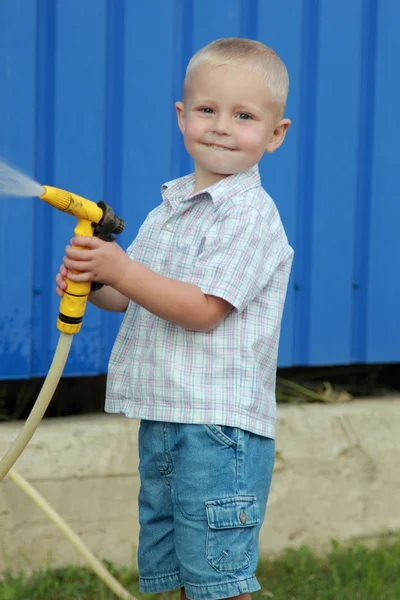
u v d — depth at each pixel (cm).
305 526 589
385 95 618
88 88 546
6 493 525
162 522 419
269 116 402
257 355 399
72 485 540
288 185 598
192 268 393
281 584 546
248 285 385
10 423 555
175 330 395
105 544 549
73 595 518
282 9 587
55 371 364
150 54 559
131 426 555
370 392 662
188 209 405
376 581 545
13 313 538
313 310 611
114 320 565
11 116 529
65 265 358
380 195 622
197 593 395
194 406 389
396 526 608
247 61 395
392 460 605
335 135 608
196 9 567
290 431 586
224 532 391
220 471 391
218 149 396
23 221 537
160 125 565
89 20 543
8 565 527
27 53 529
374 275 625
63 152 544
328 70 602
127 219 561
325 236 611
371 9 611
